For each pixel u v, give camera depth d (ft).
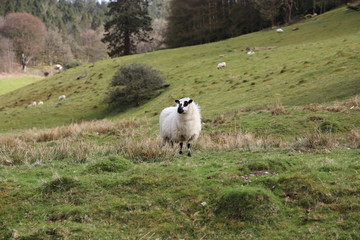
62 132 70.74
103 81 172.14
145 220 20.84
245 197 20.84
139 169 28.02
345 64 93.86
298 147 36.73
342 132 48.75
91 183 25.22
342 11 207.10
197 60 170.40
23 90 193.16
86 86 171.01
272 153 33.94
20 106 162.20
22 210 22.53
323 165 25.23
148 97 135.03
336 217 18.85
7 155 37.78
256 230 18.97
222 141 46.34
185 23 297.74
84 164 33.17
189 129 36.24
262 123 59.47
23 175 29.37
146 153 34.50
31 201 23.50
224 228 19.52
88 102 147.02
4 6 542.98
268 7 237.45
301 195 21.08
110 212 21.75
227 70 134.92
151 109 113.70
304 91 80.28
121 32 253.44
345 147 34.94
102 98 147.64
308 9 261.44
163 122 40.01
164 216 21.02
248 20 276.62
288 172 25.03
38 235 19.40
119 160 30.09
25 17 397.60
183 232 19.54
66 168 31.42
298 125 55.47
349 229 17.70
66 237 19.19
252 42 186.60
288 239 17.70
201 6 282.36
